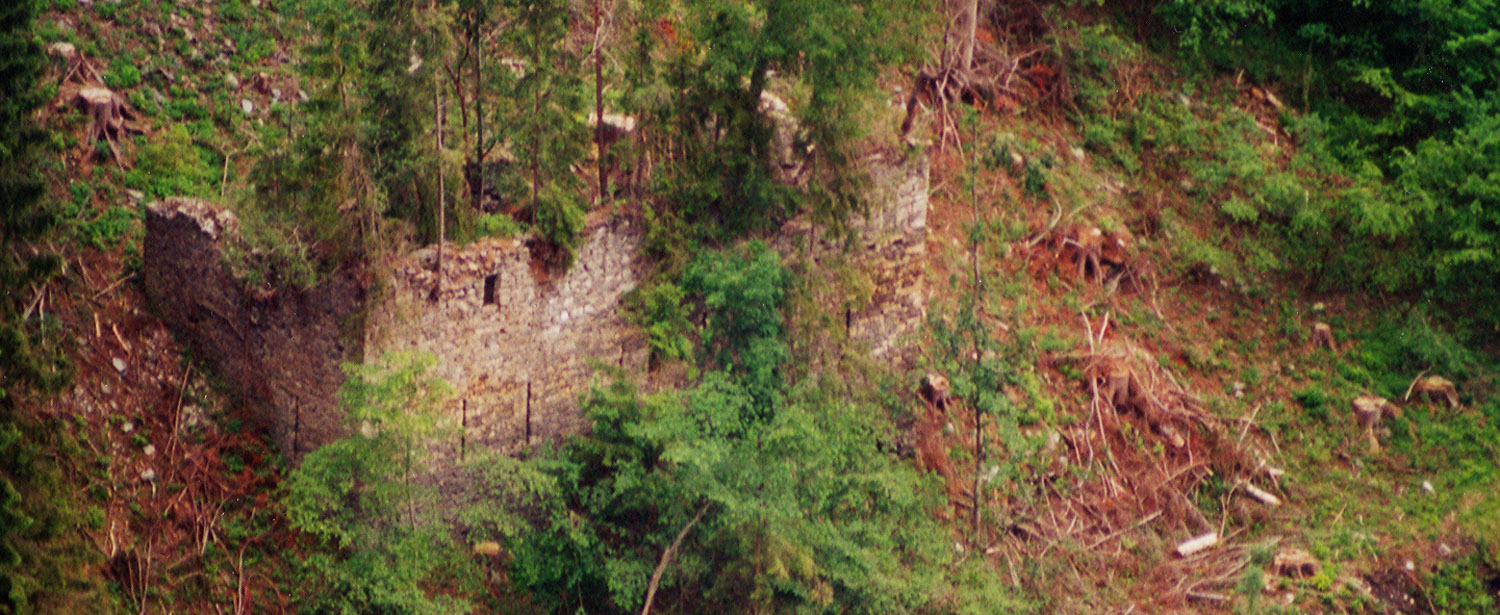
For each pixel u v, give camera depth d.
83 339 26.08
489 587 26.28
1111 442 31.70
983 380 29.14
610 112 28.48
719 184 27.53
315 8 26.33
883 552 27.31
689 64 27.36
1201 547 31.03
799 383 27.91
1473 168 35.50
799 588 26.64
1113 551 30.36
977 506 29.50
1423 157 36.19
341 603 25.09
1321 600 30.55
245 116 29.81
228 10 30.67
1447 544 32.00
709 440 26.17
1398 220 35.25
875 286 29.55
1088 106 36.50
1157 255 34.97
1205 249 35.16
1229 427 32.94
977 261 30.75
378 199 24.64
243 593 25.02
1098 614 29.28
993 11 36.88
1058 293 33.50
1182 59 38.00
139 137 28.66
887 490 27.39
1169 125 36.72
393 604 24.98
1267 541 31.28
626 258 27.00
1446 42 37.41
